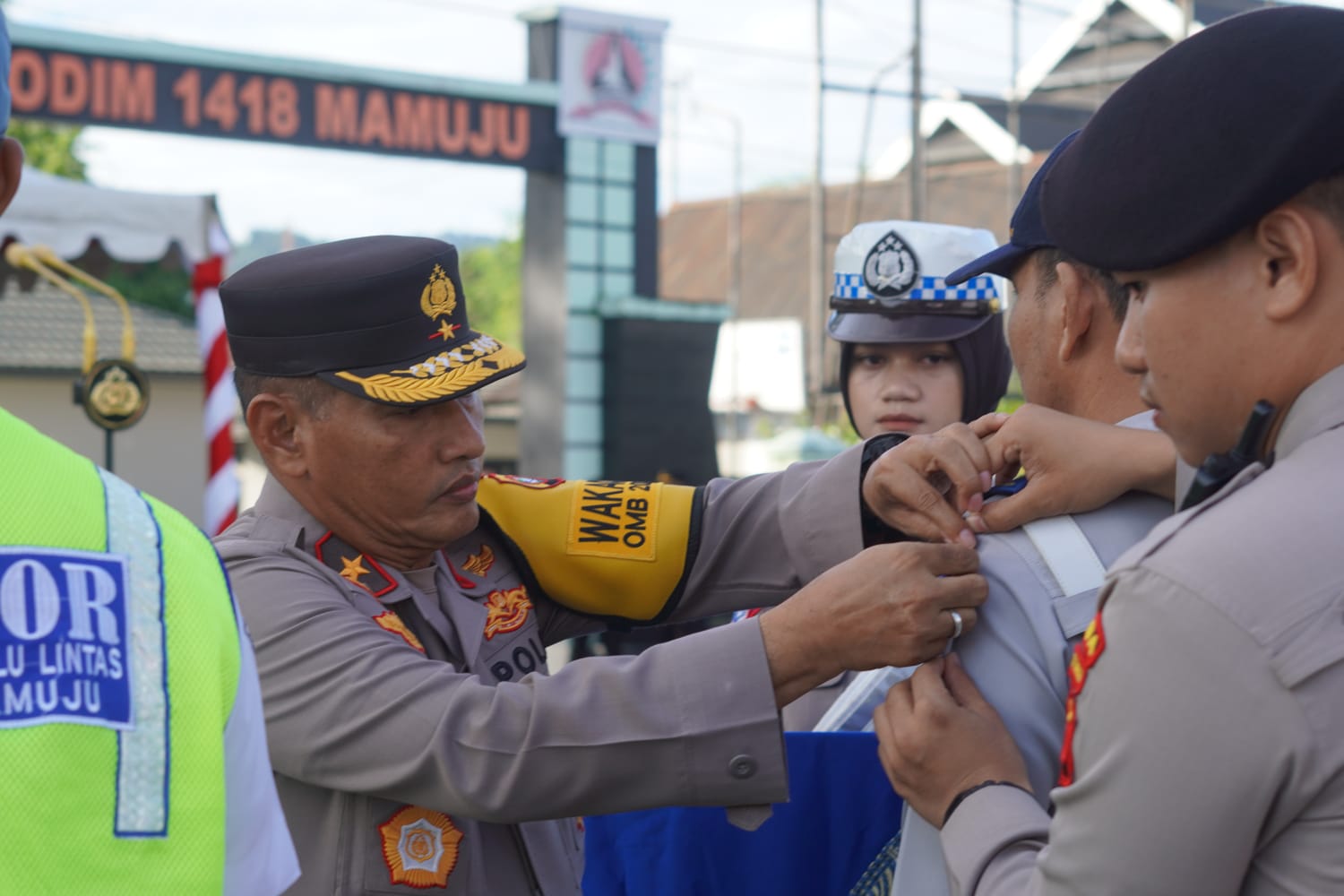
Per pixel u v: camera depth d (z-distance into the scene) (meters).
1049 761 1.21
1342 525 0.90
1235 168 0.93
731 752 1.29
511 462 20.69
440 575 1.55
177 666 0.86
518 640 1.58
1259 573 0.89
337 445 1.44
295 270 1.45
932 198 24.31
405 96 12.32
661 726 1.29
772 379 27.83
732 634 1.32
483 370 1.46
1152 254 0.97
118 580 0.85
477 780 1.29
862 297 2.19
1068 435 1.27
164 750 0.84
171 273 23.75
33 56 10.87
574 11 13.04
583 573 1.64
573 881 1.53
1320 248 0.94
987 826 1.11
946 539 1.36
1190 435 1.03
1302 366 0.96
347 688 1.33
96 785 0.80
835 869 1.51
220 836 0.85
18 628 0.80
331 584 1.44
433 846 1.39
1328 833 0.87
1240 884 0.91
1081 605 1.22
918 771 1.19
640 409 13.48
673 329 13.60
